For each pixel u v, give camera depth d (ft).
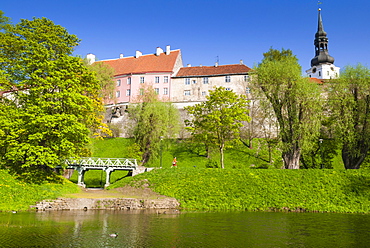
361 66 127.75
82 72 119.14
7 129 102.17
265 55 204.13
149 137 165.89
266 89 129.08
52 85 106.63
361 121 123.34
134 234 57.11
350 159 127.34
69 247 47.06
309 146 123.95
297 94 122.42
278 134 129.59
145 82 249.14
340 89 127.13
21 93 107.24
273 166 153.89
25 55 111.14
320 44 324.60
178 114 193.16
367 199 98.63
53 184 104.37
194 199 102.89
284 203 98.73
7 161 104.83
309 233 60.75
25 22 118.01
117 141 191.93
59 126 101.50
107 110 237.04
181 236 56.24
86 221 69.21
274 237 56.70
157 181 118.73
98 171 163.22
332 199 99.91
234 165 159.43
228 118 133.59
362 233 61.11
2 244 47.75
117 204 93.15
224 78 236.84
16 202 84.33
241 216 82.38
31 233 55.57
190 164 164.45
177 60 264.31
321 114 126.00
